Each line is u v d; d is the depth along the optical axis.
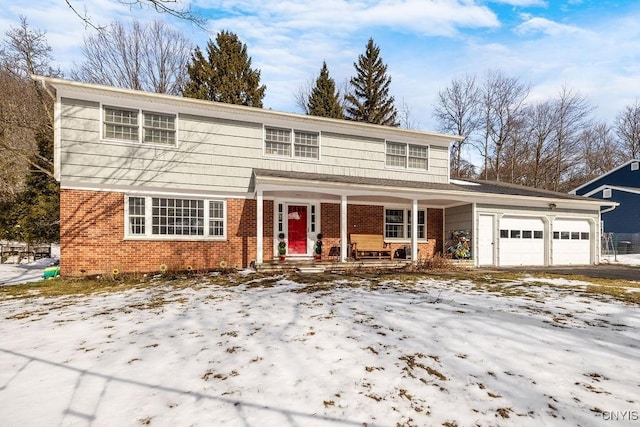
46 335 4.89
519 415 2.83
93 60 25.92
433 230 16.14
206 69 26.42
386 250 14.64
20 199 19.03
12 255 16.89
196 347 4.32
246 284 9.10
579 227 16.89
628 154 41.75
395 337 4.61
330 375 3.52
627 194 25.80
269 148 13.26
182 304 6.73
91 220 10.94
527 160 37.47
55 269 10.94
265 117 13.10
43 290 8.66
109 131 11.22
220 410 2.91
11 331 5.12
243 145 12.81
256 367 3.71
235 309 6.23
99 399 3.11
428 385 3.32
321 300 6.91
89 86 10.61
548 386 3.30
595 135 42.22
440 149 15.95
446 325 5.12
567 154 36.88
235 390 3.23
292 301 6.84
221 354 4.08
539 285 9.07
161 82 29.33
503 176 37.59
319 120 13.66
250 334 4.78
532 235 15.91
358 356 3.99
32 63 19.47
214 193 12.44
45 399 3.13
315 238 14.09
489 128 37.62
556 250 16.28
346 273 11.30
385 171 14.88
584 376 3.51
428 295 7.42
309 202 14.11
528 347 4.26
